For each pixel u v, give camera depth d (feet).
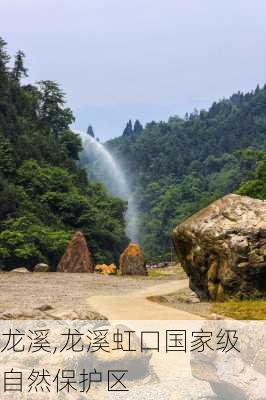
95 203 342.85
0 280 121.29
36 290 99.25
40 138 382.22
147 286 115.24
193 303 82.43
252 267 82.69
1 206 281.33
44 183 321.93
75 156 421.59
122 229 328.29
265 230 84.23
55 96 435.12
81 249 171.94
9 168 319.88
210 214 90.63
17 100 398.42
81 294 93.71
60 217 306.35
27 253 244.63
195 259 90.02
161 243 569.64
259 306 72.08
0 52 406.00
